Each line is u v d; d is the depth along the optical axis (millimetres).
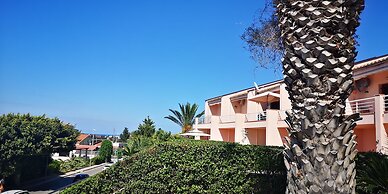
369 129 15852
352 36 3158
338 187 2775
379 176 5004
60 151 32156
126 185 7777
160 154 7863
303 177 2891
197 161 7723
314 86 2963
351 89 3057
